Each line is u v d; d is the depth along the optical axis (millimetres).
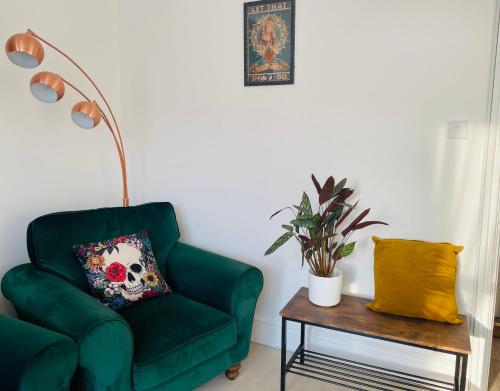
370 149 2166
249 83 2414
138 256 2156
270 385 2135
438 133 2016
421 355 2158
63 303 1625
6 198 2184
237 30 2420
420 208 2092
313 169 2316
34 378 1270
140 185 2889
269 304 2529
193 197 2705
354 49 2135
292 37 2260
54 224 2055
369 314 1976
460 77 1944
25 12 2213
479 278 1992
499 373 2258
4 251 2189
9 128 2172
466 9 1898
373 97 2127
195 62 2574
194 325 1862
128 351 1562
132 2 2717
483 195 1953
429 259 1945
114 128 2838
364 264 2230
